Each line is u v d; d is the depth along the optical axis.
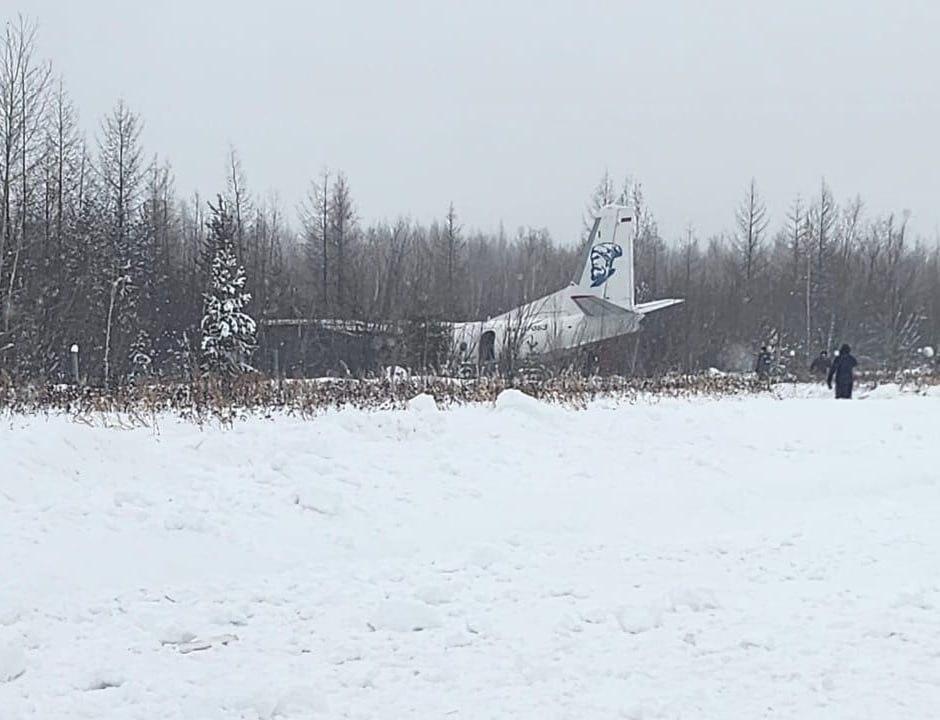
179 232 50.12
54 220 36.84
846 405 16.86
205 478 10.52
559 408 15.09
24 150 31.14
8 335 24.69
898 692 5.50
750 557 8.80
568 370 24.17
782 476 12.50
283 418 14.20
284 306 35.81
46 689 5.70
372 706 5.39
